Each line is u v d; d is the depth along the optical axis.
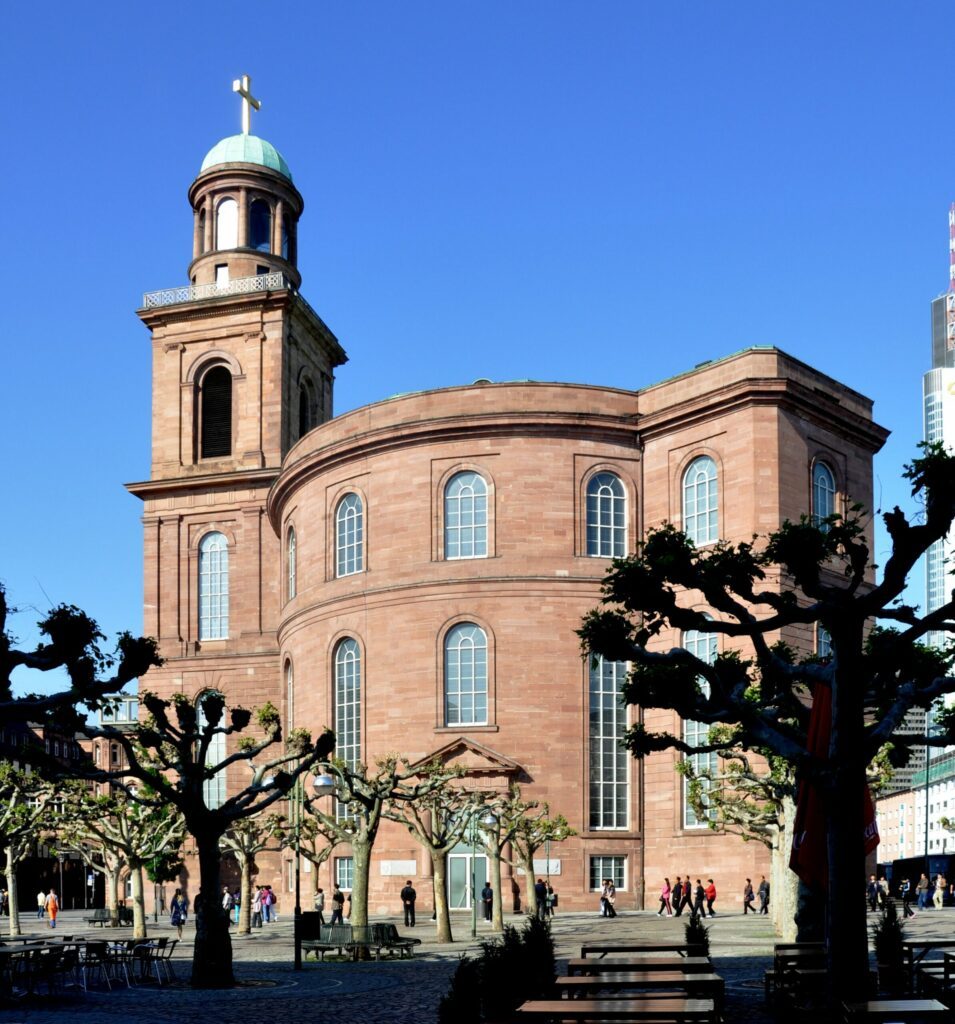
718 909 52.44
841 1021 17.69
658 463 58.78
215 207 80.31
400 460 60.00
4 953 27.00
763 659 21.73
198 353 77.44
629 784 56.66
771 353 55.94
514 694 56.44
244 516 74.62
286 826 54.38
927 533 20.20
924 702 21.39
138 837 47.88
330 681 61.50
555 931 43.81
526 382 58.91
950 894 71.88
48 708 25.41
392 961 35.72
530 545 57.59
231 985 29.61
